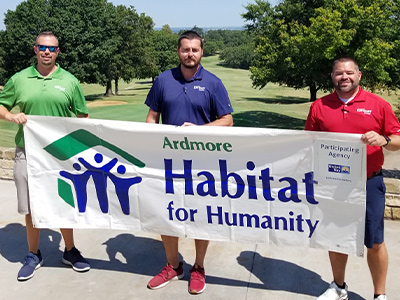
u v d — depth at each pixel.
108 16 53.72
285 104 48.97
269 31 26.23
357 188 2.89
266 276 3.61
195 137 3.20
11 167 6.37
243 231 3.29
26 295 3.35
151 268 3.78
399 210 4.68
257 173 3.16
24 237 4.44
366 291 3.34
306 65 22.55
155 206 3.42
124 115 35.28
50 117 3.43
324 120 2.95
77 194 3.54
